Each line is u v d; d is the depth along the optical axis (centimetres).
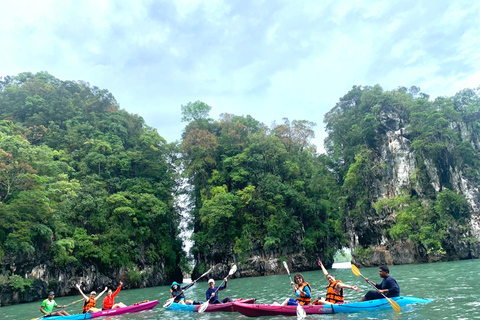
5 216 3619
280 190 6212
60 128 6612
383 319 1141
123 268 4878
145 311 1783
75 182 5009
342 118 7056
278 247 5897
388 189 5856
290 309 1319
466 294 1525
